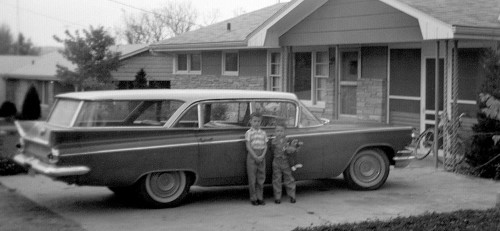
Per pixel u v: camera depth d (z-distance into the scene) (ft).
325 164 35.24
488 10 43.78
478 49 46.14
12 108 129.39
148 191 31.78
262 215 30.81
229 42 62.59
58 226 28.78
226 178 33.17
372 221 27.02
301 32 52.11
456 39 39.88
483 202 33.47
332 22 49.08
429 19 40.01
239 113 33.83
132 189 32.60
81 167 29.84
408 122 51.80
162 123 32.04
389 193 36.09
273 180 33.60
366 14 46.16
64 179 29.91
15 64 141.59
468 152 41.81
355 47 56.29
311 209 32.09
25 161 32.32
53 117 32.68
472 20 39.88
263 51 65.31
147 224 29.07
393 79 52.95
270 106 34.63
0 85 142.51
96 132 30.35
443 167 43.88
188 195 35.99
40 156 31.32
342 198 34.78
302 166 34.63
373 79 53.93
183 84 76.54
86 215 31.07
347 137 35.65
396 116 52.80
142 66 104.99
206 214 31.07
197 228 28.22
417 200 34.09
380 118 53.42
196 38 71.00
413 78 51.31
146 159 31.14
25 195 36.55
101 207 32.96
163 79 106.63
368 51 54.90
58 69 96.94
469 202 33.50
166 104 32.32
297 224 28.84
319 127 35.73
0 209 32.60
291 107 35.12
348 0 47.52
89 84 88.99
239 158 33.24
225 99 33.45
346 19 47.83
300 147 34.42
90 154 29.99
